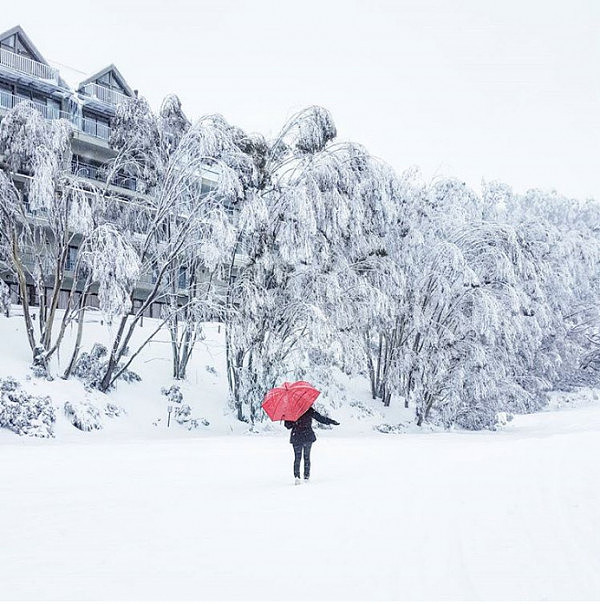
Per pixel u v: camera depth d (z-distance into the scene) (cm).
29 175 2902
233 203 3083
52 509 916
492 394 3703
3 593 506
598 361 6284
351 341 3192
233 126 3166
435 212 3897
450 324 3725
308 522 766
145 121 3152
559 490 929
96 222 2958
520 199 6825
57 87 4519
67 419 2672
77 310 3016
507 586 492
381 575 532
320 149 3203
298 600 471
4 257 3150
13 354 3019
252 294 2998
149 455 1756
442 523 729
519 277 3806
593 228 6981
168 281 3362
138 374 3369
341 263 3253
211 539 692
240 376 3166
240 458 1670
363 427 3544
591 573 525
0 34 4384
